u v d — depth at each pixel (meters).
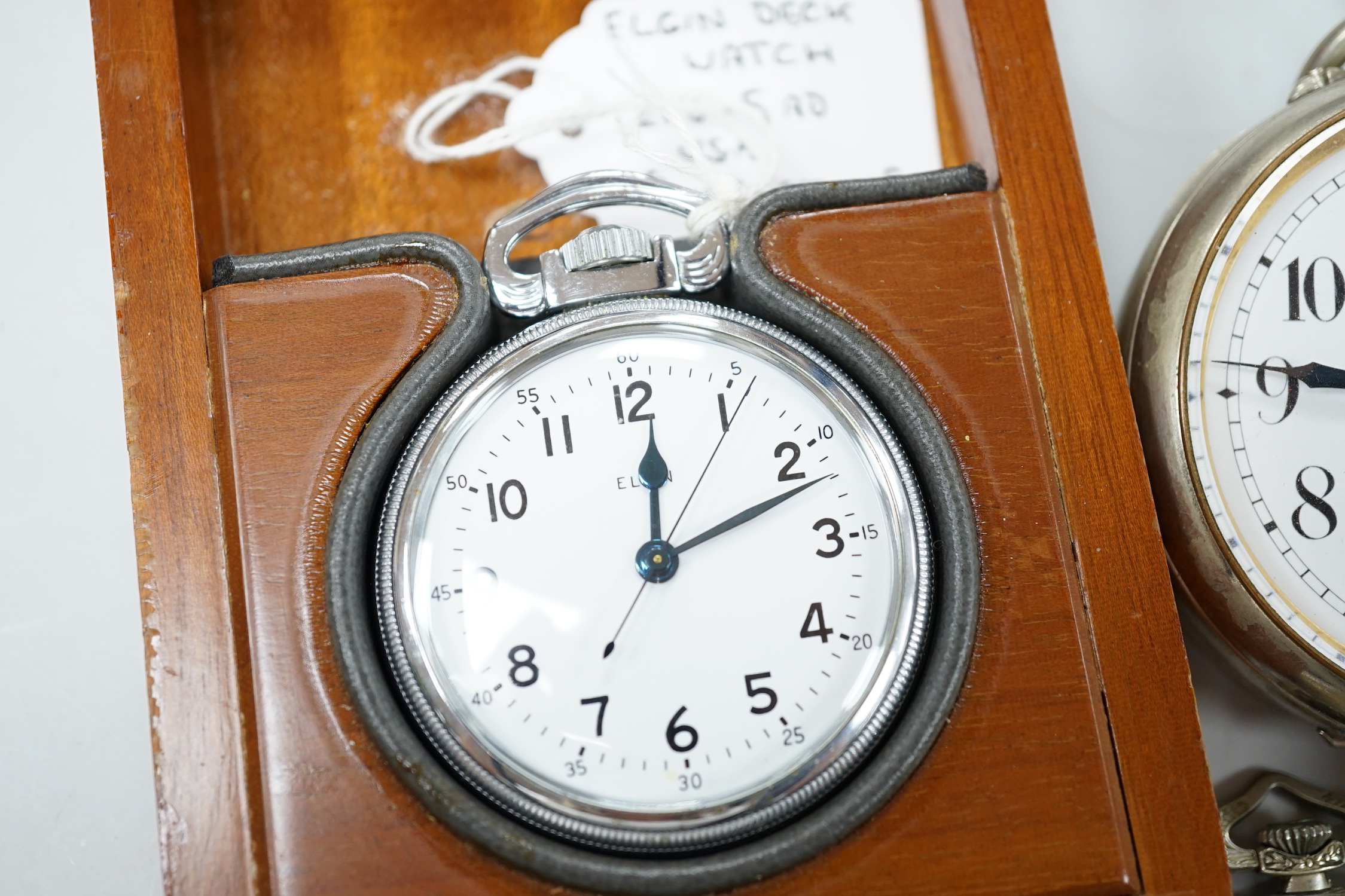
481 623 0.20
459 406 0.20
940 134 0.23
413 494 0.20
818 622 0.20
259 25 0.23
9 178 0.23
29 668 0.22
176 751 0.20
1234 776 0.22
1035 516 0.20
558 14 0.24
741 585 0.20
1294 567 0.21
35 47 0.24
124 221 0.21
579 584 0.20
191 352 0.21
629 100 0.22
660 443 0.20
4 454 0.23
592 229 0.21
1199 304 0.21
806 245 0.21
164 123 0.21
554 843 0.19
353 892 0.19
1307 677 0.21
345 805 0.20
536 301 0.21
